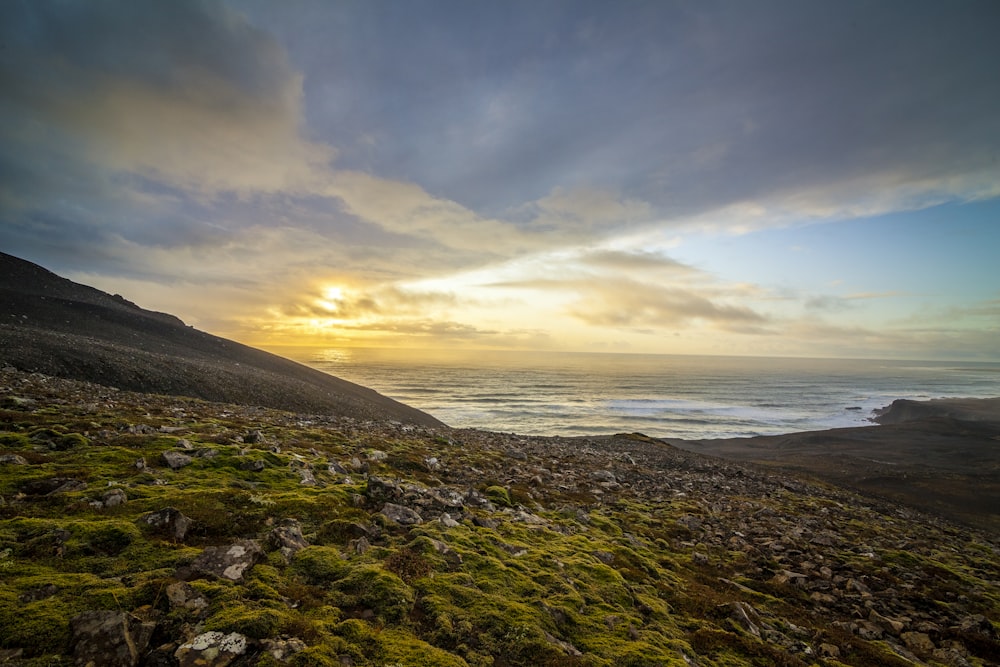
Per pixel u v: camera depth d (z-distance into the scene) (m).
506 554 9.38
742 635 8.26
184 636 4.69
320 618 5.64
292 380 71.06
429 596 6.79
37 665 3.93
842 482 48.94
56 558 5.82
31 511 7.14
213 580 5.96
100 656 4.12
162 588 5.36
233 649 4.59
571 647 6.36
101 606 4.87
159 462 10.88
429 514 10.98
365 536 8.62
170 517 7.43
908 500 42.06
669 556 13.12
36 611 4.57
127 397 25.84
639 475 28.59
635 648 6.57
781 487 33.91
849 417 128.88
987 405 135.88
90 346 46.78
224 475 10.80
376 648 5.28
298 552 7.35
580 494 19.67
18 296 77.25
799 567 13.57
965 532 28.67
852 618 10.46
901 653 8.90
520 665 5.70
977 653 9.25
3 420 12.76
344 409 59.50
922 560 16.14
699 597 9.79
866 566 14.25
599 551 11.15
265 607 5.53
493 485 16.98
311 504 9.52
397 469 17.08
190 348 81.56
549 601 7.57
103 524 6.82
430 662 5.18
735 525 18.20
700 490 26.70
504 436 45.81
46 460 9.83
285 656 4.67
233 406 33.91
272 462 12.49
